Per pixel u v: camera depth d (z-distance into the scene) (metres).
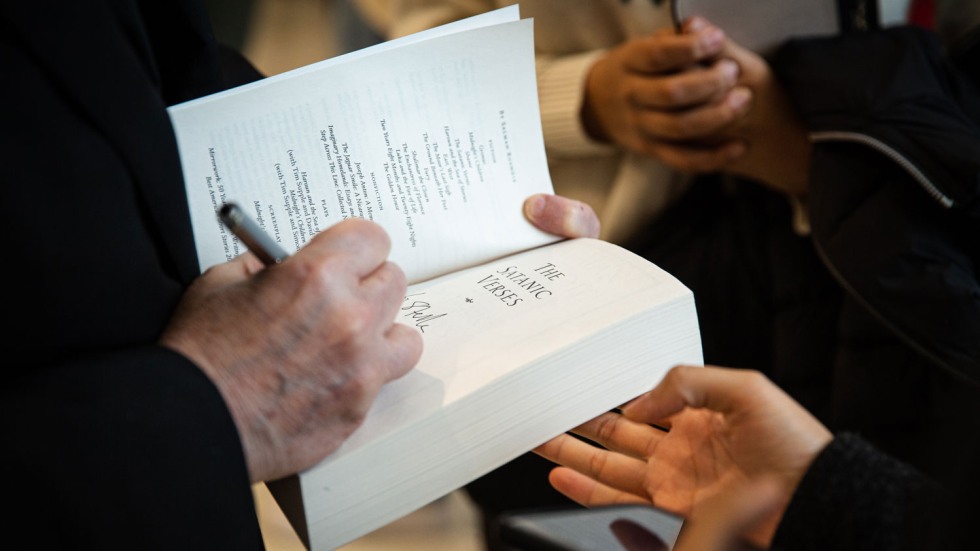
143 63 0.57
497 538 0.50
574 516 0.51
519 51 0.69
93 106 0.51
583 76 1.30
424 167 0.69
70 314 0.51
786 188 1.18
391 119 0.67
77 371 0.50
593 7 1.33
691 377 0.60
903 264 0.89
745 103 1.13
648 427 0.66
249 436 0.54
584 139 1.33
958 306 0.85
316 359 0.55
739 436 0.60
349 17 1.95
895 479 0.55
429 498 0.59
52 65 0.50
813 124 0.99
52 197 0.50
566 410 0.62
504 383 0.58
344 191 0.66
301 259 0.56
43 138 0.49
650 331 0.63
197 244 0.63
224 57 0.85
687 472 0.63
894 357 0.98
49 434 0.47
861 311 1.00
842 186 0.95
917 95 0.93
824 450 0.56
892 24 1.19
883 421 0.99
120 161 0.53
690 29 1.13
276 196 0.64
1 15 0.48
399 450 0.56
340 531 0.57
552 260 0.70
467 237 0.70
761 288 1.17
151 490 0.49
